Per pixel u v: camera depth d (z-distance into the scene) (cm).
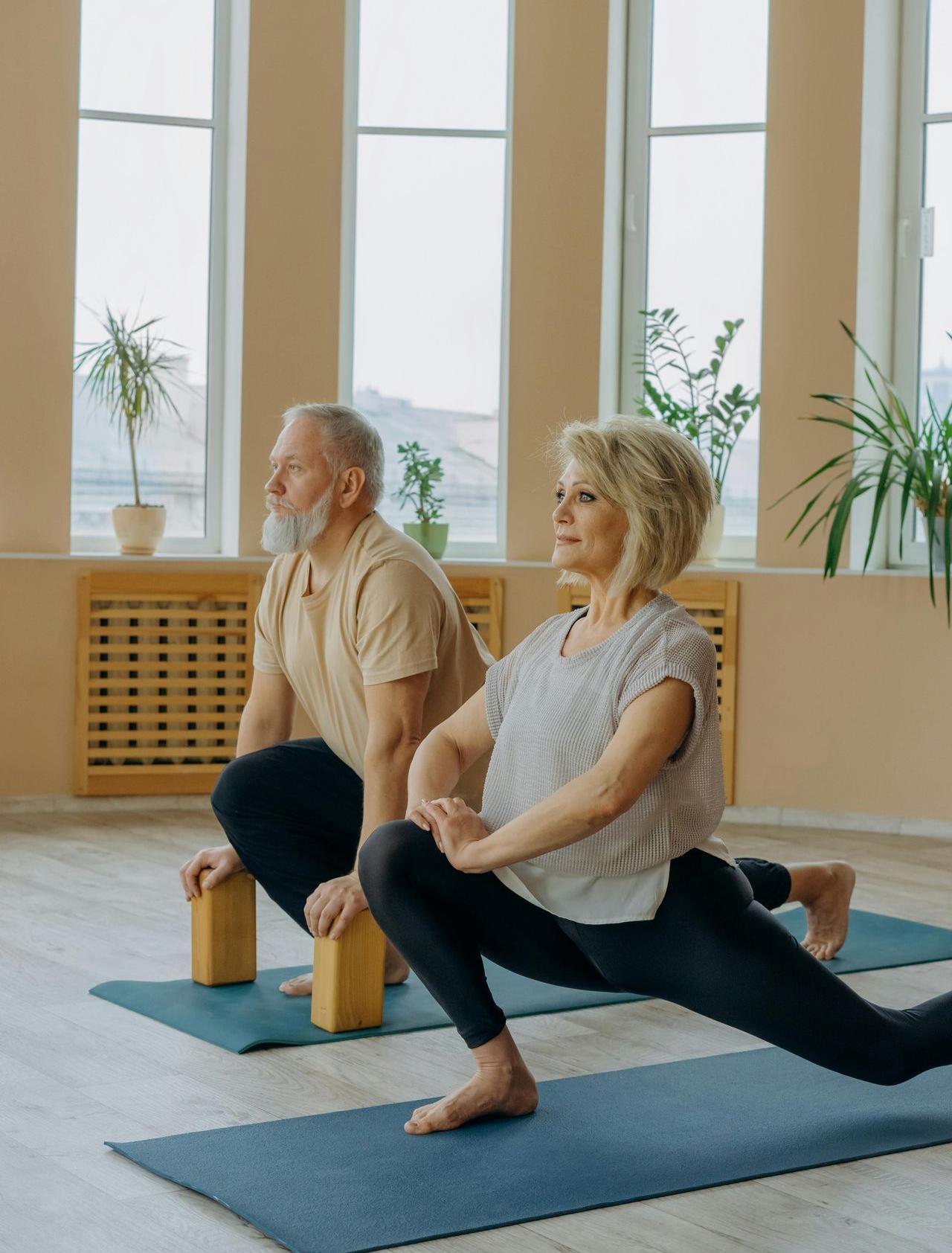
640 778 188
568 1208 176
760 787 492
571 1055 241
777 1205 180
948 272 508
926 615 471
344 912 246
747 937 194
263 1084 223
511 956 207
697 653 194
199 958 277
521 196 515
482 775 279
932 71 509
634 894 197
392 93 538
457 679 274
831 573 467
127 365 503
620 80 527
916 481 475
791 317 498
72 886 367
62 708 488
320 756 278
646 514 196
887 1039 199
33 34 490
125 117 522
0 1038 243
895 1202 182
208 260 531
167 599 494
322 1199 177
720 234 528
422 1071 230
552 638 210
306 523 263
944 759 471
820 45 490
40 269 493
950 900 373
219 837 443
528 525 517
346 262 535
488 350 543
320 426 264
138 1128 203
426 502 521
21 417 493
